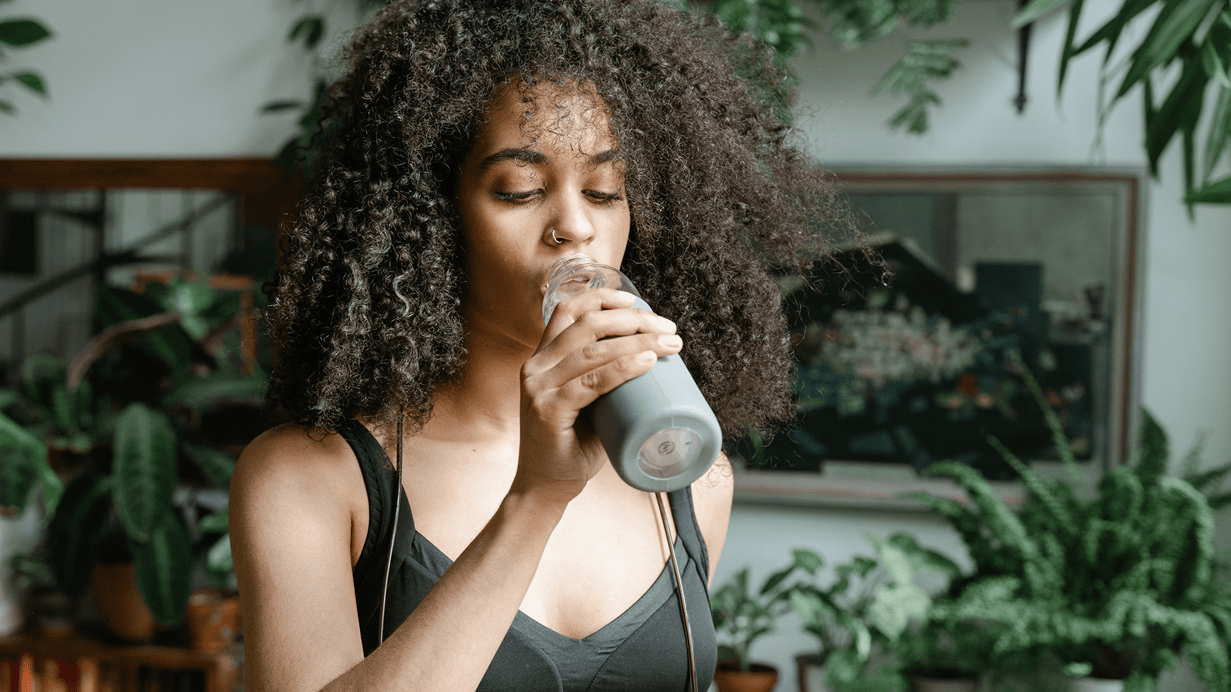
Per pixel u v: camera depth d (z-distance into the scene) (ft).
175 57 9.57
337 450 2.27
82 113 9.69
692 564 2.62
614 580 2.46
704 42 2.87
